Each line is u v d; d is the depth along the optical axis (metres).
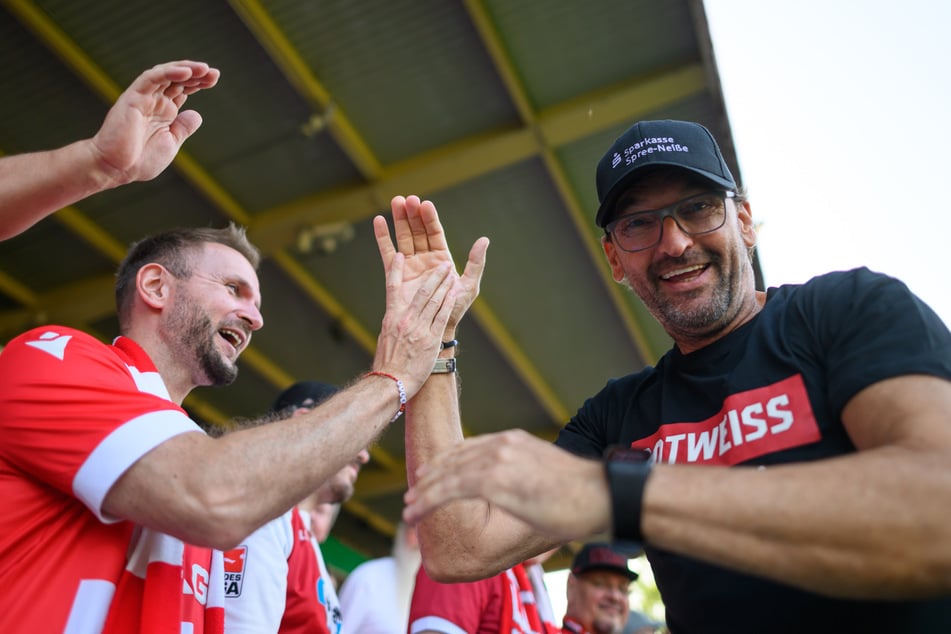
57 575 1.64
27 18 5.11
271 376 8.68
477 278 2.03
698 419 1.59
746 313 1.69
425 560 1.77
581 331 8.58
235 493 1.61
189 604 1.89
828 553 1.12
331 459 1.71
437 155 6.57
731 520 1.14
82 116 5.90
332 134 6.19
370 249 7.33
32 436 1.67
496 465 1.20
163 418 1.70
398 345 1.89
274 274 7.50
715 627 1.43
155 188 6.48
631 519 1.17
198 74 2.03
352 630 3.19
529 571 3.29
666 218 1.68
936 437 1.15
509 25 5.64
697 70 6.01
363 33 5.55
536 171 6.73
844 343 1.40
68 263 7.13
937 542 1.08
